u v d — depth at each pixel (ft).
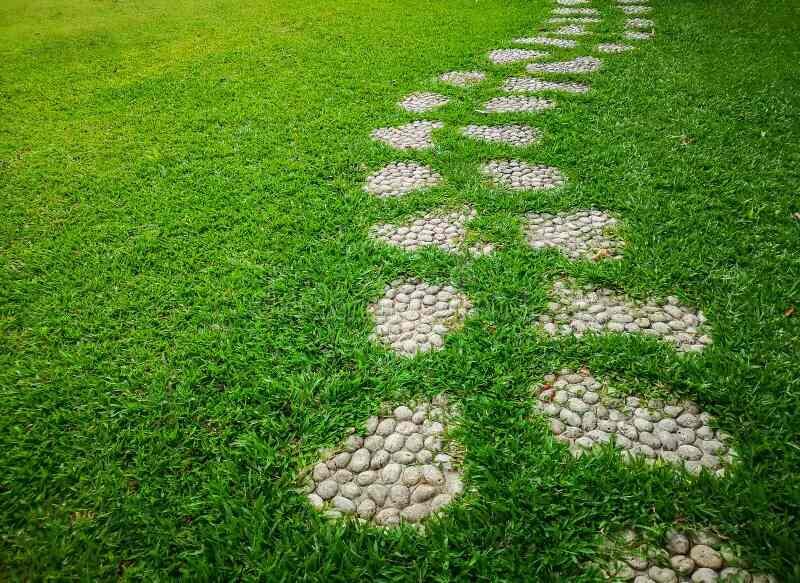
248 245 12.69
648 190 13.73
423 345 9.59
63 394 9.00
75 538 6.82
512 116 19.48
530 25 32.73
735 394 7.93
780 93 19.44
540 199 13.74
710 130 16.94
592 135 17.40
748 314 9.48
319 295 10.86
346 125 19.75
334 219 13.46
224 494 7.19
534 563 6.19
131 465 7.75
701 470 7.02
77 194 15.75
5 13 44.60
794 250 11.10
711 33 28.19
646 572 6.07
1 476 7.67
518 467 7.34
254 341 9.81
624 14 34.09
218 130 19.98
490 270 11.22
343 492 7.27
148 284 11.59
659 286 10.40
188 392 8.77
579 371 8.81
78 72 28.63
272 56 29.19
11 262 12.75
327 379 8.89
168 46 32.81
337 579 6.21
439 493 7.18
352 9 39.27
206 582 6.29
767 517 6.41
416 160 16.83
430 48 28.94
